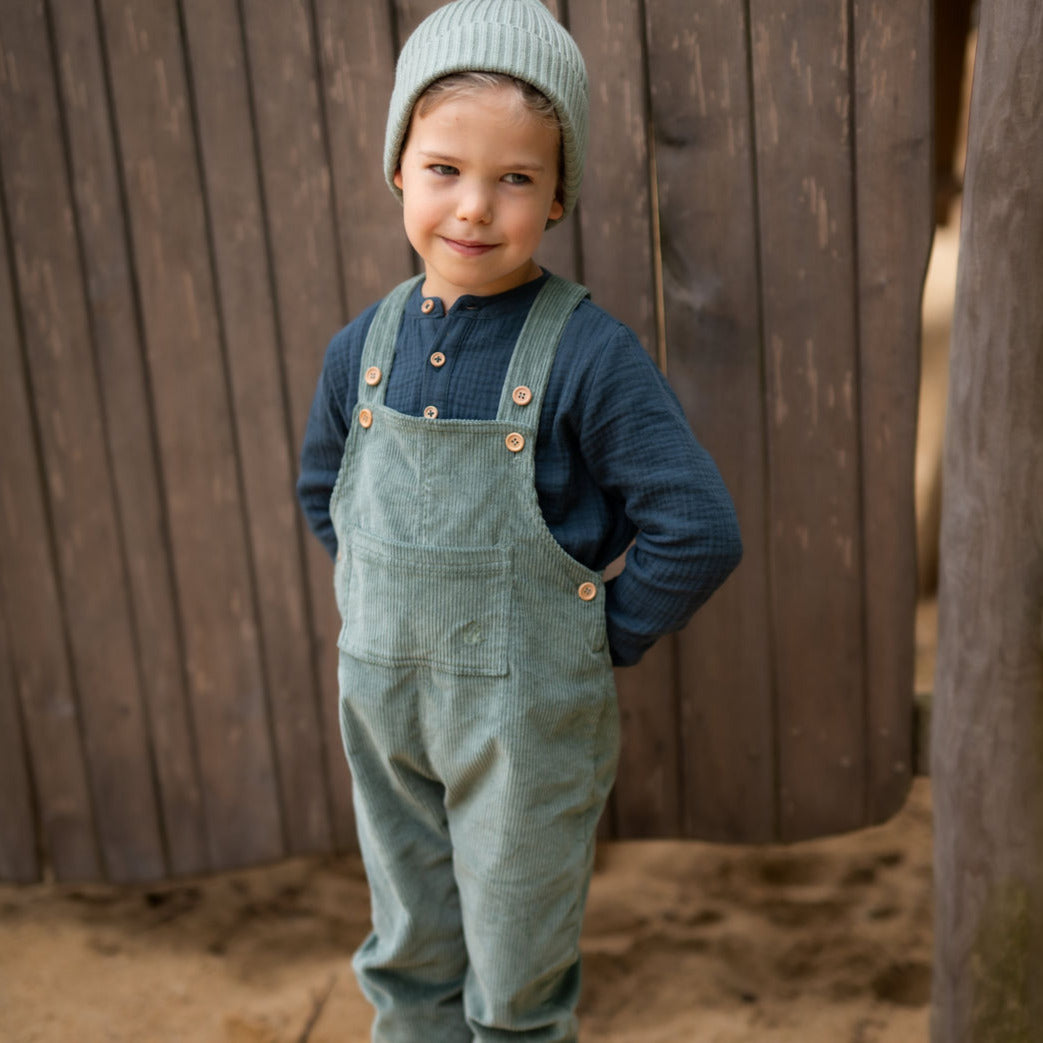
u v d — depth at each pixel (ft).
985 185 4.89
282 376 6.89
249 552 7.23
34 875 7.86
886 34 5.92
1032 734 5.26
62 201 6.64
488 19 4.33
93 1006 6.78
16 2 6.34
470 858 5.13
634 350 4.68
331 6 6.24
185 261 6.72
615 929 7.20
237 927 7.41
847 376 6.45
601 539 4.90
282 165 6.52
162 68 6.40
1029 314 4.88
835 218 6.21
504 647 4.71
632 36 6.07
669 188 6.27
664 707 7.22
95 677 7.48
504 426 4.60
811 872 7.63
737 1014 6.49
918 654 10.66
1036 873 5.39
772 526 6.73
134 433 7.04
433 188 4.45
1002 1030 5.61
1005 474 5.06
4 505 7.18
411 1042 5.80
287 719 7.55
